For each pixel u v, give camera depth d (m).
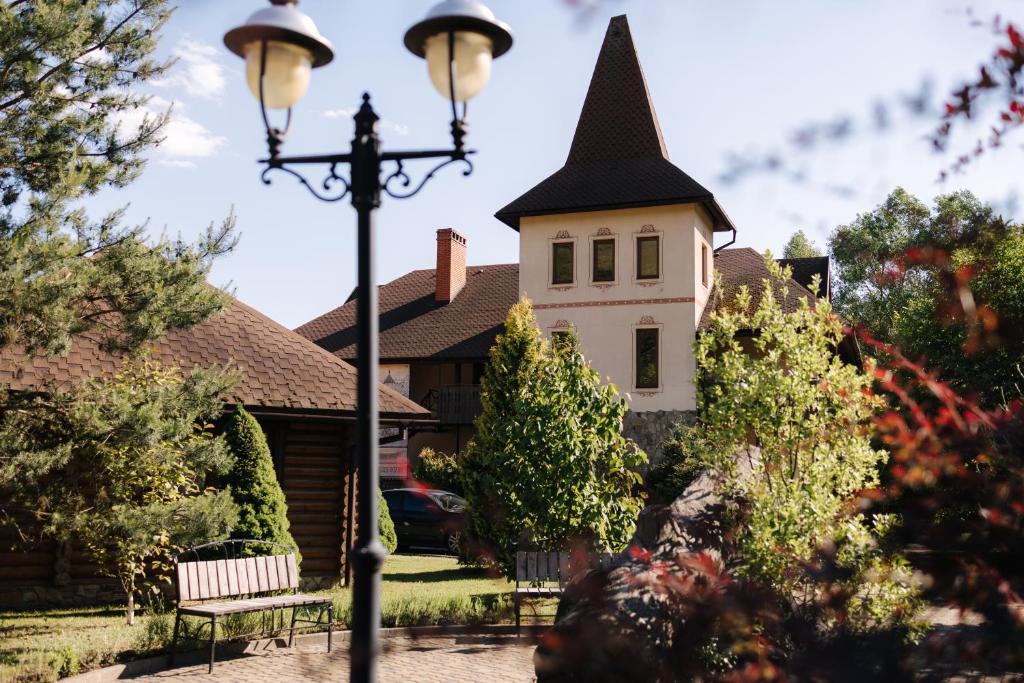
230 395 12.84
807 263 29.02
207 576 9.24
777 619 2.67
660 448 23.80
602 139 26.50
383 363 31.39
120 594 12.02
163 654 8.78
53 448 8.35
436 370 31.84
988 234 2.20
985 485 2.18
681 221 24.52
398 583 14.34
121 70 9.40
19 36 8.22
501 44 4.68
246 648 9.44
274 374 13.75
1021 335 2.15
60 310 7.72
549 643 3.07
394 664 8.62
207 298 9.06
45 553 11.64
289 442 13.58
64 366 11.96
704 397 5.58
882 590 2.70
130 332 8.77
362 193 4.49
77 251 8.05
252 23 4.52
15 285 7.36
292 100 4.66
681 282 24.30
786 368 5.49
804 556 3.70
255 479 11.82
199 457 9.66
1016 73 2.07
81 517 8.52
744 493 4.88
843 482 4.89
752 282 26.52
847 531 4.15
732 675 2.55
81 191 8.43
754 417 5.16
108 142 9.15
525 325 14.00
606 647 2.95
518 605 10.29
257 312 15.20
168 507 8.98
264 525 11.71
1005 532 2.11
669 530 4.27
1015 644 2.11
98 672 7.92
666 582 2.81
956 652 2.21
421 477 24.31
